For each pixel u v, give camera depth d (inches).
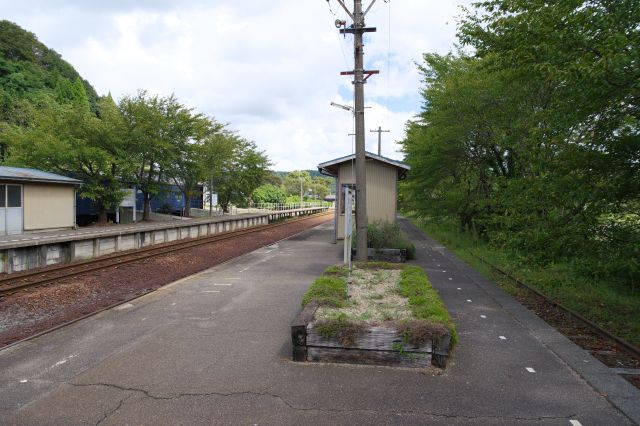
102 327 241.4
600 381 166.1
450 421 136.2
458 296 322.0
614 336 231.1
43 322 272.1
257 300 305.7
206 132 1283.2
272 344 209.8
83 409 144.6
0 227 711.7
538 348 205.5
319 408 144.6
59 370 178.4
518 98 498.6
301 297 314.5
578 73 214.4
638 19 216.7
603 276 238.7
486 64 393.4
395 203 697.6
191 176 1296.8
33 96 2132.1
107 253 595.5
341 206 731.4
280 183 3887.8
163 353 198.1
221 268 462.9
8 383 165.9
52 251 499.2
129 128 1040.2
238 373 173.9
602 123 233.5
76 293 353.1
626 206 247.6
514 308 285.4
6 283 375.9
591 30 226.1
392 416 139.3
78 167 950.4
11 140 1019.9
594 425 134.2
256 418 138.3
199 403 148.3
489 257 545.0
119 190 1001.5
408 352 178.1
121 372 175.6
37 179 761.6
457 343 210.4
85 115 993.5
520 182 280.1
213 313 270.5
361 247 423.8
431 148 703.7
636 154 228.4
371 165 703.1
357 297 246.2
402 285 271.9
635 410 142.8
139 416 139.7
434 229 1007.0
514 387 161.2
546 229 258.4
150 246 689.0
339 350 183.2
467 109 591.2
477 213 736.3
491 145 621.6
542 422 135.7
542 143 273.6
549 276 403.2
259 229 1077.1
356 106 427.8
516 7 279.4
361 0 420.2
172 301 305.0
